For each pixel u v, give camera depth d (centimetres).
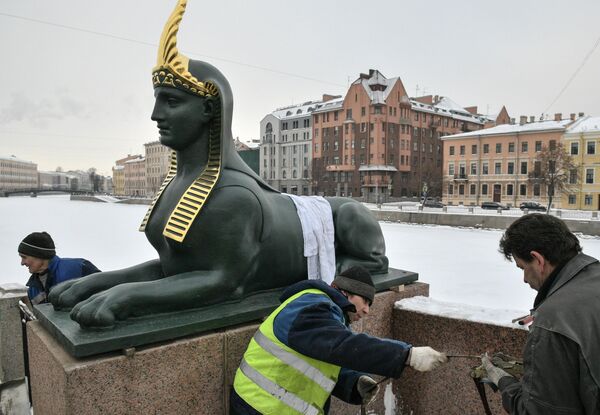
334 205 279
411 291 286
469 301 695
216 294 204
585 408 116
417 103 5209
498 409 232
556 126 3756
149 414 172
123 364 165
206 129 214
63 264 274
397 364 140
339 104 5072
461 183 4303
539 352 120
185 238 201
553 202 3681
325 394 158
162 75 202
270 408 153
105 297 177
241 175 218
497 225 1981
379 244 283
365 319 255
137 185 8406
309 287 164
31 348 199
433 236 1658
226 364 192
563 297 125
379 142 4697
